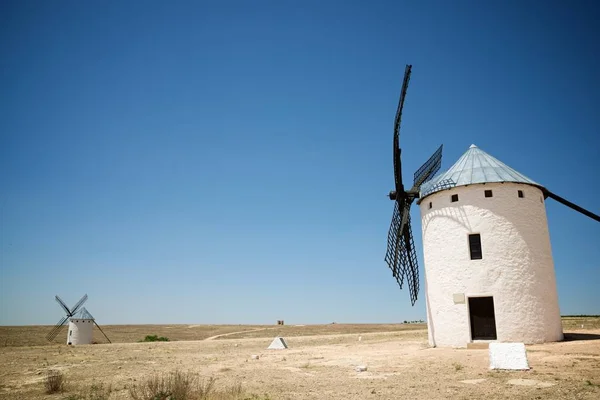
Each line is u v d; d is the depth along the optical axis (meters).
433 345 25.03
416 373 15.52
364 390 12.78
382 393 12.24
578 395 10.91
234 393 12.32
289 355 24.62
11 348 35.78
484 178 24.36
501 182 24.12
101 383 15.56
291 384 14.20
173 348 33.91
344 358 21.52
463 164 26.28
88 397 13.05
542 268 23.78
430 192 25.94
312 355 24.08
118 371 19.48
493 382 13.09
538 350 19.59
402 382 13.86
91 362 24.02
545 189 25.73
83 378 17.47
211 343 39.50
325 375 16.09
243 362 21.62
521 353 15.09
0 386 16.31
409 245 28.92
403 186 29.30
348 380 14.73
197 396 12.20
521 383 12.72
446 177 26.12
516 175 24.86
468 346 22.55
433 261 25.39
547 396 11.00
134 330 92.50
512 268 23.17
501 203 24.02
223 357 25.00
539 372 14.20
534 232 24.11
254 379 15.52
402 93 27.05
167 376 16.70
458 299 23.72
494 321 24.66
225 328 97.38
